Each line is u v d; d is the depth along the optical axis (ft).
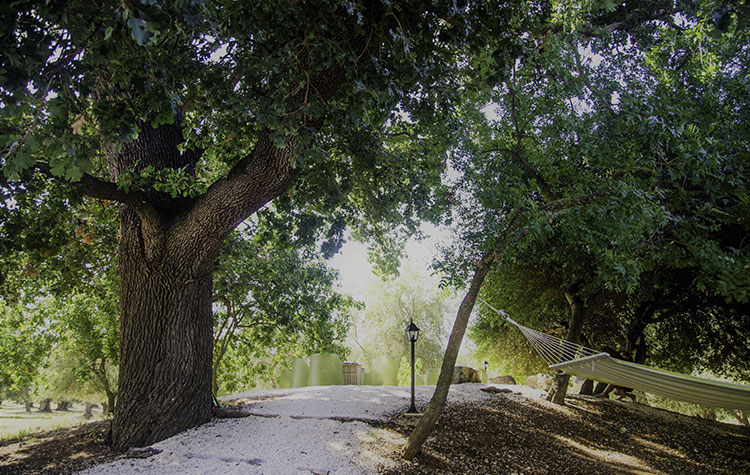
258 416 29.32
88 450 24.64
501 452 28.02
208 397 28.04
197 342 27.35
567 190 27.50
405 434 28.37
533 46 23.44
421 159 35.81
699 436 36.86
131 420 24.89
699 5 26.27
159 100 16.07
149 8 9.41
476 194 28.43
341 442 25.40
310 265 56.34
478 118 30.81
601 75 29.91
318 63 18.22
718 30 14.01
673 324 53.21
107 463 21.83
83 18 10.30
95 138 15.42
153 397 25.36
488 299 53.21
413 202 38.22
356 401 35.29
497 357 68.49
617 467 28.19
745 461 31.63
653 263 30.53
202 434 25.34
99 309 56.65
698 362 55.21
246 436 25.30
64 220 33.83
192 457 22.24
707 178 24.21
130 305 26.73
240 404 33.83
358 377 58.59
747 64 28.68
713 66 29.76
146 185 27.45
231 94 21.07
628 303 43.83
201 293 27.99
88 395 102.22
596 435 34.47
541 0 24.41
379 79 18.47
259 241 43.19
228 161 31.27
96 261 43.55
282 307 52.37
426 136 34.96
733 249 23.32
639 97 25.58
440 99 27.32
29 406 169.58
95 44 12.40
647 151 25.90
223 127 23.57
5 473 21.62
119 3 9.46
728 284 22.12
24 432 32.83
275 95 17.95
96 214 36.73
